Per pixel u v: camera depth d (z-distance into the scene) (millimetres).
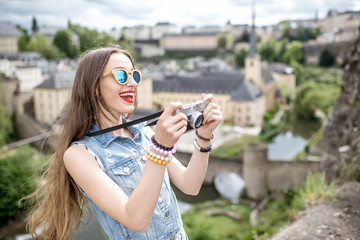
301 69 154875
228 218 34469
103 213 2281
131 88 2273
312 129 85438
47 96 81000
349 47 18219
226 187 42625
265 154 39312
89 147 2193
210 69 157000
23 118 80562
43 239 2494
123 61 2268
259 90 106750
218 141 76938
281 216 31766
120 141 2322
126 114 2658
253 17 111938
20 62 112625
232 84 103375
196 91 106312
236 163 42688
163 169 1951
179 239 2398
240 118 97625
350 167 10180
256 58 110875
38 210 2529
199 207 37750
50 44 153500
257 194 39625
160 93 109688
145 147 2430
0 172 33906
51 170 2326
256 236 7934
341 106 17922
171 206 2395
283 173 39125
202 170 2549
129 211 1903
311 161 38344
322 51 162500
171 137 1900
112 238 2285
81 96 2229
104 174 2074
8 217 33438
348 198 8164
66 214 2348
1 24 139375
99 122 2344
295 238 6699
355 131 13734
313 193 8945
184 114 1984
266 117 104250
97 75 2188
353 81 16531
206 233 31344
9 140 73125
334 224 6852
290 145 75125
